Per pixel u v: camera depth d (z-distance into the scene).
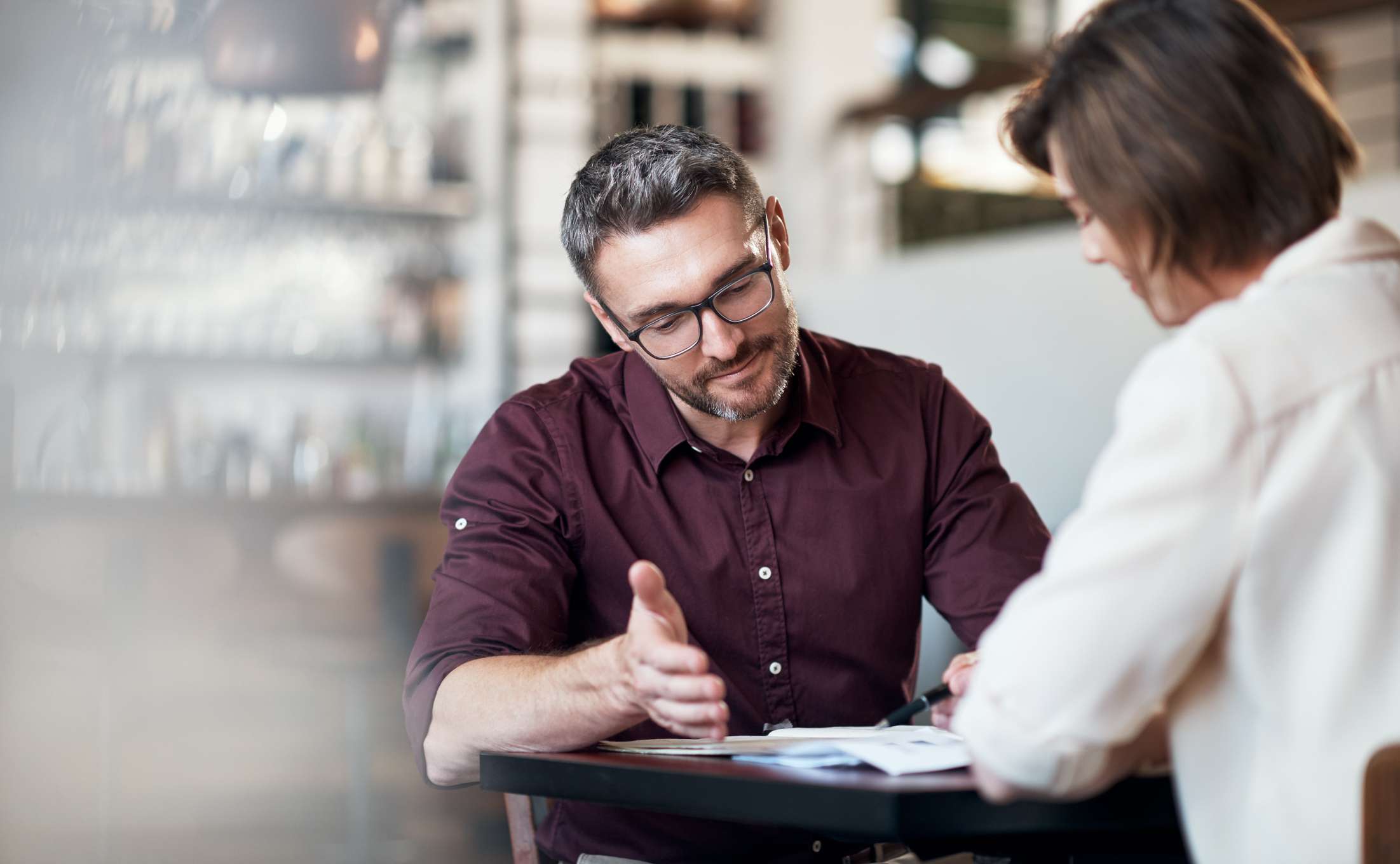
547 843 1.61
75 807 3.32
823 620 1.61
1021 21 6.76
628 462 1.63
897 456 1.67
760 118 6.61
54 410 3.84
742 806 1.02
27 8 2.39
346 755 4.11
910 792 0.94
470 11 5.66
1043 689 0.92
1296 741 0.93
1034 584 0.96
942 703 1.30
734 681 1.61
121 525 3.51
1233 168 0.99
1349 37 6.04
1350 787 0.91
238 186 4.78
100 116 2.58
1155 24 1.02
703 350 1.47
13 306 2.58
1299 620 0.93
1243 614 0.94
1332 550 0.93
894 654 1.64
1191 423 0.93
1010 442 4.66
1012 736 0.93
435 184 5.51
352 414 5.26
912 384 1.72
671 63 6.43
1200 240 1.01
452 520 1.62
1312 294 0.97
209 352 4.89
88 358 3.94
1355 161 1.04
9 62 2.41
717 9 5.57
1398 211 3.43
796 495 1.63
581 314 5.91
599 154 1.53
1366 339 0.96
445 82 5.64
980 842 1.09
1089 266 4.34
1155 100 1.00
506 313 5.53
